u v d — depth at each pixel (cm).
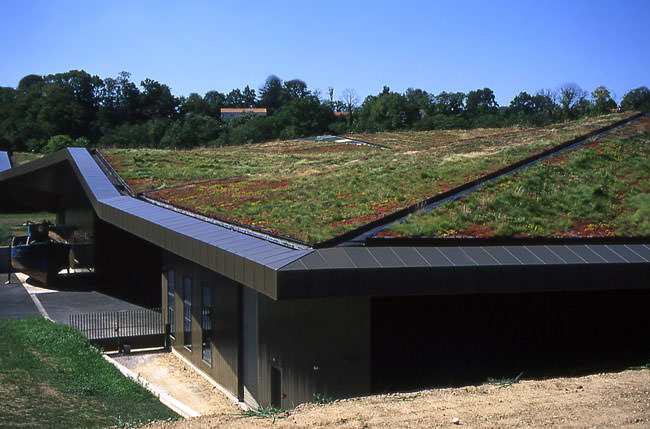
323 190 2141
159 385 1931
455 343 1301
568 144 2500
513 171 2073
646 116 3372
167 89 15100
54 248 3394
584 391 944
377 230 1412
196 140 10750
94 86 14550
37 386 1363
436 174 2119
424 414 838
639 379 1027
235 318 1814
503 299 1344
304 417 859
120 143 11256
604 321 1429
